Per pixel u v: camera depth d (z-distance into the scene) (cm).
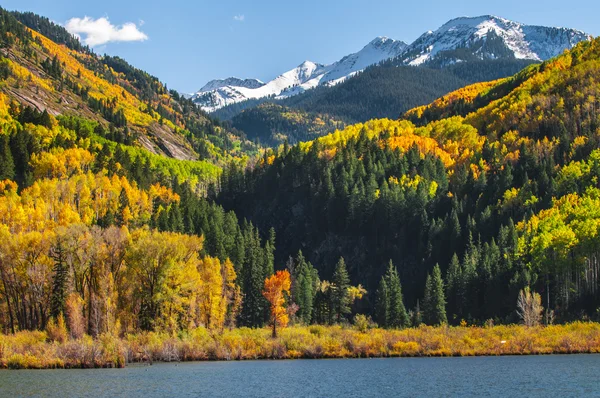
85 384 6719
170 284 10294
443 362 8650
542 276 14475
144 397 6034
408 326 13862
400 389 6469
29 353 8238
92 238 10388
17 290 10169
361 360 9112
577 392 6069
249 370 8012
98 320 9425
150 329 10081
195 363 8812
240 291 14675
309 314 15038
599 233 13600
